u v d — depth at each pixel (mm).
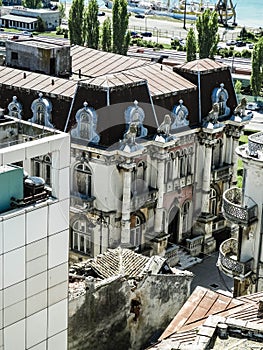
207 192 79312
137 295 51812
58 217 39344
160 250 74562
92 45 139000
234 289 59594
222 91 80125
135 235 72375
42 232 38688
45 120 72000
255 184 57000
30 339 39625
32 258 38469
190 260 79125
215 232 81688
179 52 186500
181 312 41469
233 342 32875
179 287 54656
